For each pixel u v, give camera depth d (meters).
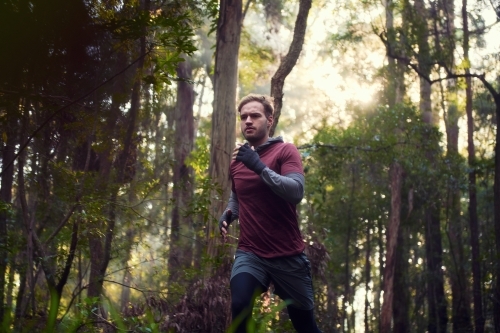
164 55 5.62
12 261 6.46
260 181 3.77
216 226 8.05
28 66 2.27
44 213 7.20
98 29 3.27
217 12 9.54
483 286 21.84
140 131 8.93
